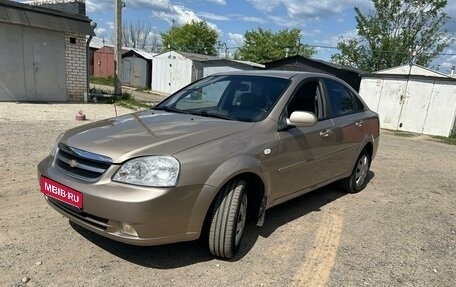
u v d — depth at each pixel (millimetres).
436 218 4699
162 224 2697
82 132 3254
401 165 7906
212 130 3223
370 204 5020
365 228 4156
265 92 3926
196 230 2885
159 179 2668
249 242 3562
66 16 13203
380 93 17250
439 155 10000
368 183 6109
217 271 3006
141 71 30328
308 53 43281
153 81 29578
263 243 3568
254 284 2875
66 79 13852
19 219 3611
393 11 37531
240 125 3422
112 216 2648
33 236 3303
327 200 5027
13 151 6035
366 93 17672
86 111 11773
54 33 13188
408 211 4875
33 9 12320
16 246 3109
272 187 3510
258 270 3082
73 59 13898
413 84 16328
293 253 3424
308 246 3592
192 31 51562
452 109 15531
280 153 3518
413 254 3617
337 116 4656
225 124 3404
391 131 16406
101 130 3236
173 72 27438
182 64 26578
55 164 3121
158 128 3238
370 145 5535
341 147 4645
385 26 38188
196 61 26078
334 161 4574
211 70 27078
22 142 6699
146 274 2883
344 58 40062
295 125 3570
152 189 2633
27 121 8914
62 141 3209
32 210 3846
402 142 12367
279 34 44938
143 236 2676
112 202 2617
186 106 4105
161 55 28516
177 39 51625
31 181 4703
